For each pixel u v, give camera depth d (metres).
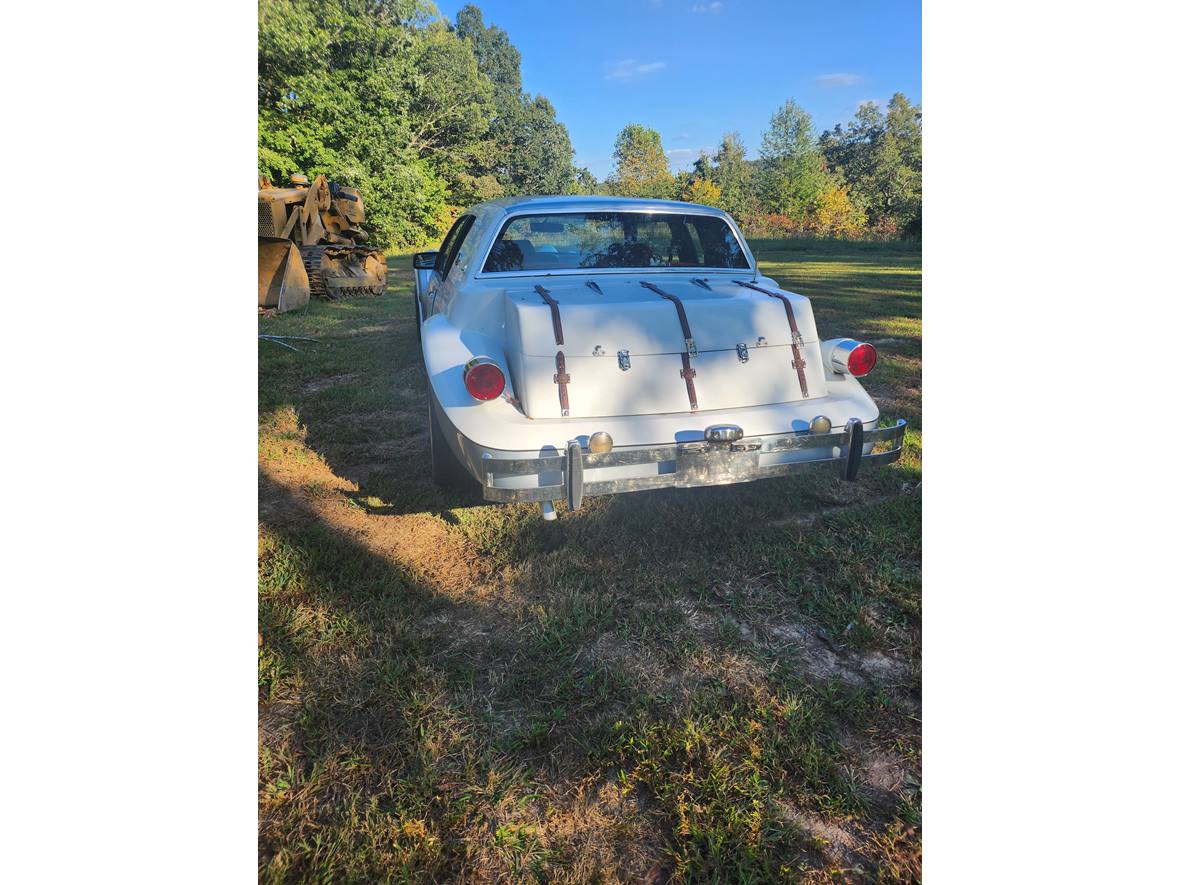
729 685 2.13
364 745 1.88
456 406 2.55
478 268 3.38
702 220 3.81
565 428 2.50
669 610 2.51
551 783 1.77
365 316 9.05
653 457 2.51
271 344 6.99
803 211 47.88
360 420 4.63
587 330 2.60
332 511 3.28
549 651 2.28
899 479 3.61
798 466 2.70
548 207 3.57
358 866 1.55
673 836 1.63
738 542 2.97
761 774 1.79
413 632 2.36
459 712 2.00
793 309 2.83
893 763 1.85
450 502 3.38
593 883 1.52
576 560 2.82
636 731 1.92
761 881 1.53
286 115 27.22
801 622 2.46
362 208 12.77
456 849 1.59
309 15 27.05
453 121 38.53
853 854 1.60
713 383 2.68
